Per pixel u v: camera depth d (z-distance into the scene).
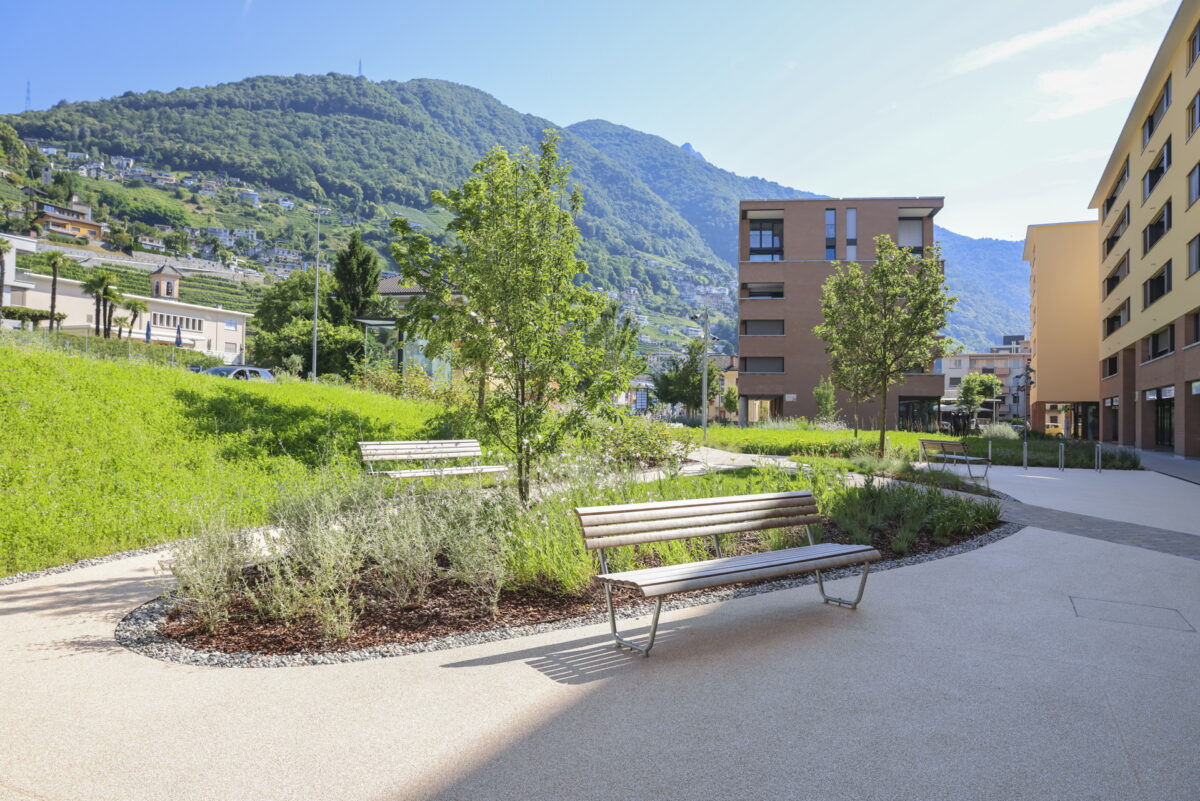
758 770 3.02
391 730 3.40
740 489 10.08
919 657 4.47
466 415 8.95
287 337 46.62
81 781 2.90
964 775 3.00
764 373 53.94
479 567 5.77
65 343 18.98
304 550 6.22
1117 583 6.49
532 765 3.06
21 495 7.95
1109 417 48.12
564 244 9.42
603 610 5.52
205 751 3.18
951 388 113.94
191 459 10.84
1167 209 31.27
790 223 54.00
